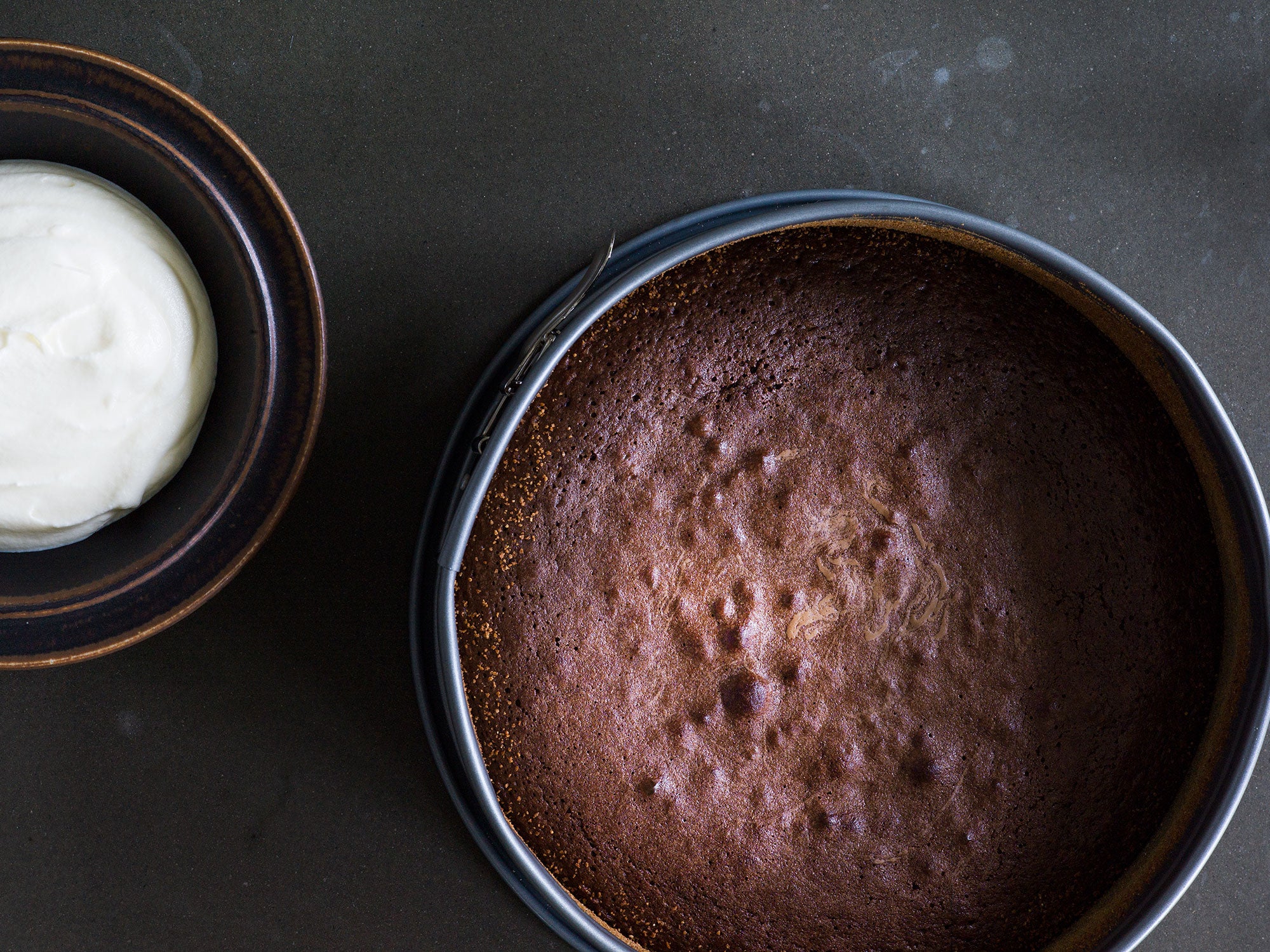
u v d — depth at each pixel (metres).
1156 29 0.56
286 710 0.54
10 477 0.47
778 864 0.50
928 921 0.50
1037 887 0.51
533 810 0.50
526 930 0.54
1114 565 0.51
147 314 0.47
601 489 0.49
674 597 0.49
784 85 0.55
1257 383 0.56
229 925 0.53
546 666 0.49
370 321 0.54
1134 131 0.56
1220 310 0.56
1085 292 0.48
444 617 0.45
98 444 0.47
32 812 0.53
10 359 0.46
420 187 0.54
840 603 0.50
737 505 0.50
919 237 0.49
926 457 0.50
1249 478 0.48
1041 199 0.56
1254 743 0.48
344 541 0.54
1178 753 0.50
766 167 0.55
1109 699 0.51
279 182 0.53
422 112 0.54
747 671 0.49
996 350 0.50
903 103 0.55
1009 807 0.50
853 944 0.50
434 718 0.53
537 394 0.48
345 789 0.54
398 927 0.54
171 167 0.47
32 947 0.53
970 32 0.55
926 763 0.50
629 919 0.50
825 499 0.50
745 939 0.50
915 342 0.50
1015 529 0.50
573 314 0.47
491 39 0.54
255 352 0.48
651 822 0.49
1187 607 0.50
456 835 0.54
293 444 0.48
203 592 0.48
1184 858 0.48
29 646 0.47
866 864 0.50
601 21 0.54
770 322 0.50
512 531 0.49
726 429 0.50
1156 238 0.56
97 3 0.53
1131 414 0.50
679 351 0.50
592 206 0.54
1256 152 0.56
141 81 0.46
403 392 0.54
